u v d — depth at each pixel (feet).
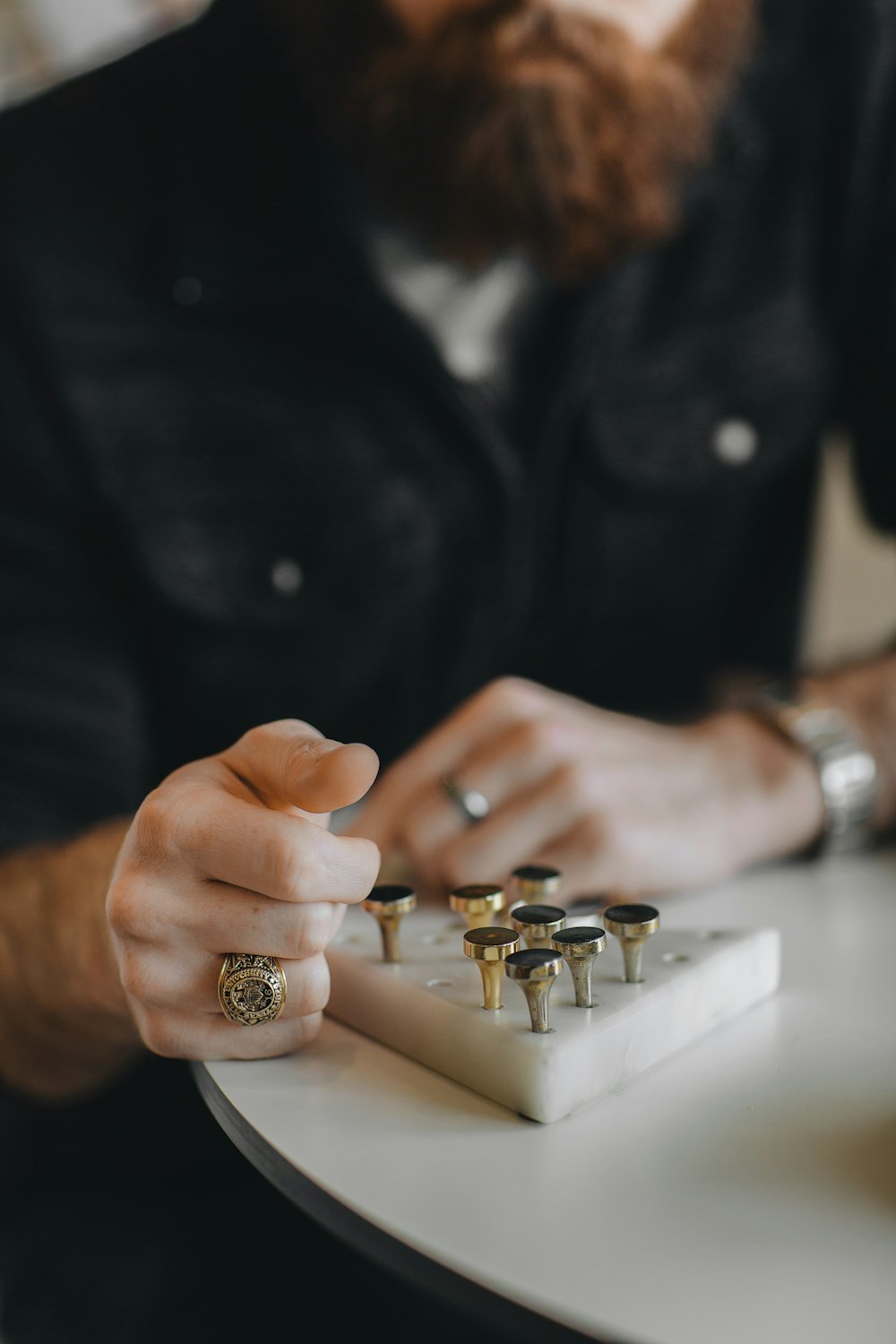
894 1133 1.63
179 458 3.46
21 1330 2.42
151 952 1.78
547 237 3.48
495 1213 1.51
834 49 3.97
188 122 3.61
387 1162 1.59
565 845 2.26
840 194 4.02
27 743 2.92
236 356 3.51
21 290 3.39
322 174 3.45
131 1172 2.74
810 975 2.00
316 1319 2.39
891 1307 1.40
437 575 3.66
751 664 4.36
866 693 2.76
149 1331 2.39
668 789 2.41
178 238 3.47
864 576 6.02
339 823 2.56
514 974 1.65
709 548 4.01
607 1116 1.67
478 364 3.81
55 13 5.63
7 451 3.31
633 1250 1.47
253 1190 2.69
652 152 3.45
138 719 3.31
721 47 3.62
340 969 1.88
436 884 2.26
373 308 3.38
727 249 3.95
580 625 3.90
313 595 3.57
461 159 3.33
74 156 3.59
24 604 3.25
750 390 3.95
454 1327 2.36
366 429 3.54
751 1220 1.50
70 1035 2.28
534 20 3.18
